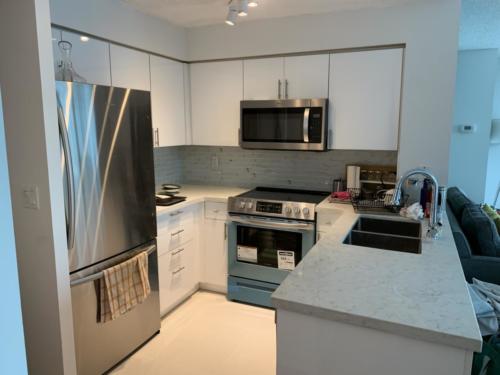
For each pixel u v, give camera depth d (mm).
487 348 1546
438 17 2645
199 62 3480
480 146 5020
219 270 3354
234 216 3162
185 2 2676
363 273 1565
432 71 2707
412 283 1468
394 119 2898
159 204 2953
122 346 2447
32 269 1998
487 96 4902
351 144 3049
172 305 3082
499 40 4297
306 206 2914
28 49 1781
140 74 2949
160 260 2854
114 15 2631
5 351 949
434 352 1171
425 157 2807
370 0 2635
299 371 1383
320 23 2953
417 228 2412
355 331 1271
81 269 2107
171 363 2465
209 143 3559
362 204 2822
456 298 1343
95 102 2102
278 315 1384
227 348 2625
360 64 2930
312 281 1490
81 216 2066
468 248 2678
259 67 3242
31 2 1730
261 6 2773
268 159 3686
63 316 1988
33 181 1897
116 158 2268
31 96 1816
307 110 3004
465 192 5160
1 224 914
